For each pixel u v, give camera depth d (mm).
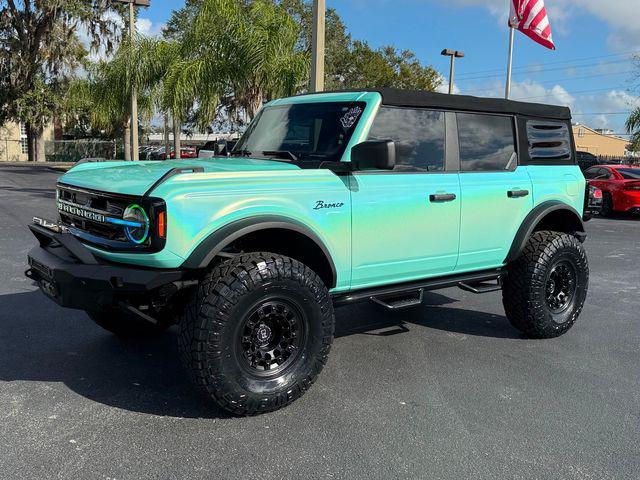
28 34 38500
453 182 4684
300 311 3744
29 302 6121
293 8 29828
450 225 4672
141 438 3398
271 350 3744
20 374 4301
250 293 3494
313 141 4438
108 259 3635
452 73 25844
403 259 4461
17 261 7973
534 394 4168
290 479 3025
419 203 4449
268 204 3693
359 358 4832
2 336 5102
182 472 3055
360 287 4375
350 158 4109
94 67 19328
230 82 14078
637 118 35781
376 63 39219
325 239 3977
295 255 4168
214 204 3500
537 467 3195
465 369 4633
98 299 3561
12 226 11039
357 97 4391
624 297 7176
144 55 16656
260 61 13289
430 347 5156
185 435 3447
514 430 3615
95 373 4355
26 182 23125
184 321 3514
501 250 5086
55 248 4020
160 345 4996
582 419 3785
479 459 3264
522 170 5246
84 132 55156
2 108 39531
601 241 11805
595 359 4930
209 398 3623
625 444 3469
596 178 16969
